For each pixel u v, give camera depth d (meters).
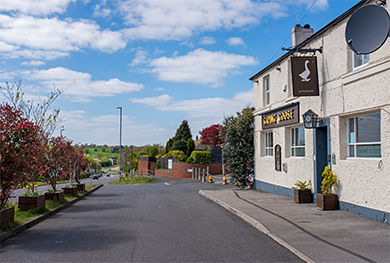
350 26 8.84
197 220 10.16
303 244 7.02
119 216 11.08
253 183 20.14
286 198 14.34
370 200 9.24
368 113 9.70
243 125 20.20
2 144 8.36
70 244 7.33
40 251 6.78
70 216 11.17
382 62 8.64
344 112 10.48
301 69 11.75
